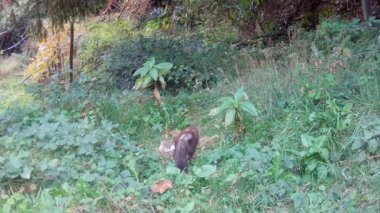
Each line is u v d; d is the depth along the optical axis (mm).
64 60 14047
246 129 6090
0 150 5559
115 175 5180
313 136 5668
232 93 7516
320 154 5062
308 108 6227
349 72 6754
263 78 7387
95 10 11266
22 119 6586
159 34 13664
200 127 6945
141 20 15375
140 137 6738
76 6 10477
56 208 4168
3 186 4777
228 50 10195
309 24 11633
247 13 12219
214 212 4496
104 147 5637
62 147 5609
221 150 5734
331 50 7871
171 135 6707
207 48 10492
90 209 4336
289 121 6012
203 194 4754
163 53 10141
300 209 4473
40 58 14430
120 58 10719
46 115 6527
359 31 8172
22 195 4582
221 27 12578
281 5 11906
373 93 6121
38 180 4922
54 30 11258
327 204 4480
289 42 9820
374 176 4781
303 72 7070
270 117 6402
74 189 4613
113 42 13625
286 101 6574
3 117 6566
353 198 4566
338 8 11586
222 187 4836
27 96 10078
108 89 9508
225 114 6105
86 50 13531
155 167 5516
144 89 8641
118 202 4527
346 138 5422
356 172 4957
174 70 9438
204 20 13359
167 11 15156
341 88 6383
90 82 8977
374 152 5121
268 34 11242
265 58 8586
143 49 10703
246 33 12172
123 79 10328
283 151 5410
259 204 4609
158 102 7562
